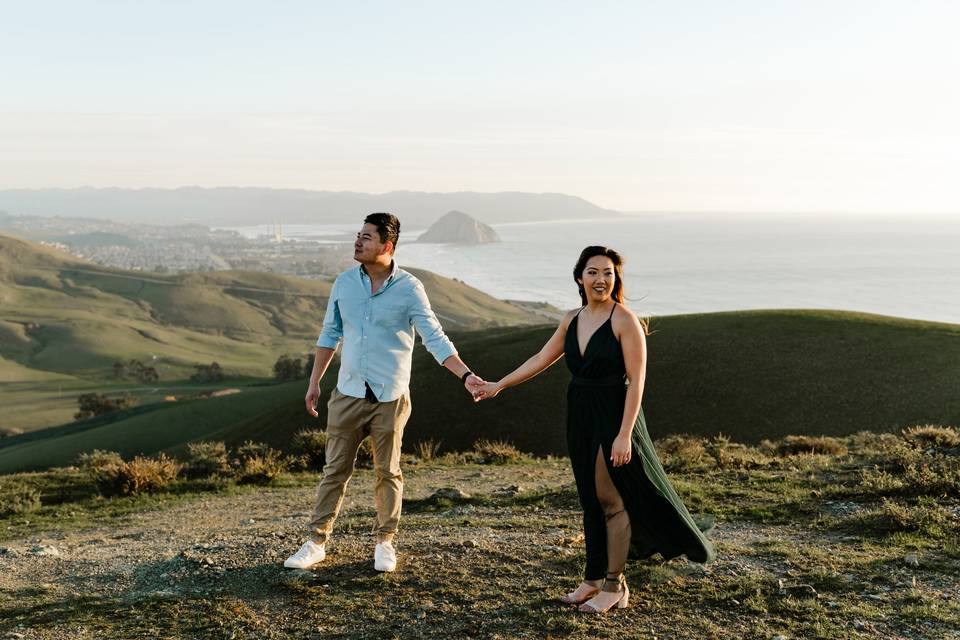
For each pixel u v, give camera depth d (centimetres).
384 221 479
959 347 4112
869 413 3538
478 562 516
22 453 6650
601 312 414
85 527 996
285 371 13700
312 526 514
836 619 407
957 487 724
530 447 3778
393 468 502
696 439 1557
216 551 554
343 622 421
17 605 470
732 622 408
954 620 400
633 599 443
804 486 866
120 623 432
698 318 5253
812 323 4809
